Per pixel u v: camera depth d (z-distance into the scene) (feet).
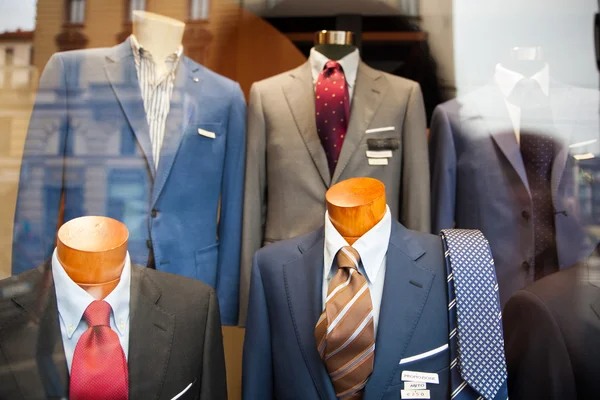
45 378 3.99
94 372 4.04
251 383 4.68
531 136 5.79
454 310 4.37
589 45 5.46
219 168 6.03
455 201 6.22
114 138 5.45
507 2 5.36
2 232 5.24
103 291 4.35
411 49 5.92
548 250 5.58
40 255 5.16
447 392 4.25
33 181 5.32
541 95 5.70
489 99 5.88
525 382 4.60
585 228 5.46
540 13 5.40
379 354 4.28
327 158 5.93
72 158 5.38
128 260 4.58
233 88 6.12
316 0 5.43
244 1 5.48
